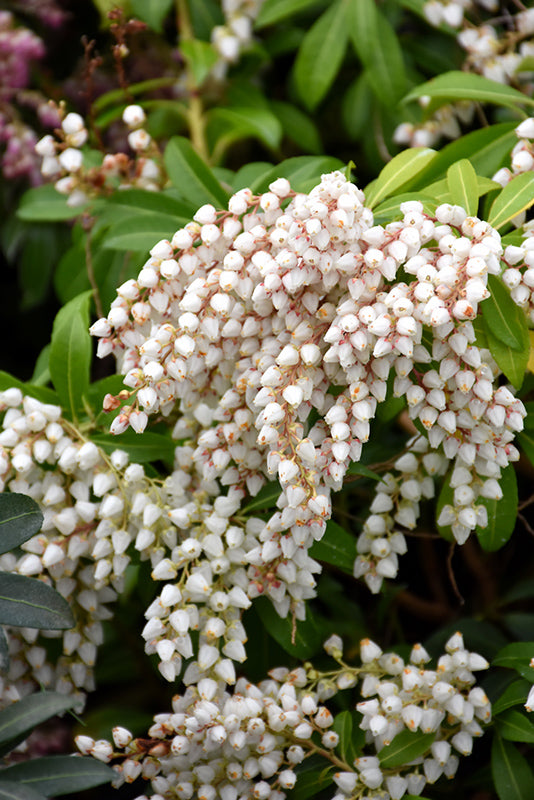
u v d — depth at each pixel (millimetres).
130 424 819
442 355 809
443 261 800
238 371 832
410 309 793
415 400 813
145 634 822
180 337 813
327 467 810
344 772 834
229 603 836
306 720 837
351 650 919
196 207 891
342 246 801
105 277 952
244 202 814
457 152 877
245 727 827
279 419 802
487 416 814
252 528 843
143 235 882
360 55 958
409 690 838
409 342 796
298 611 853
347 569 870
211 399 854
